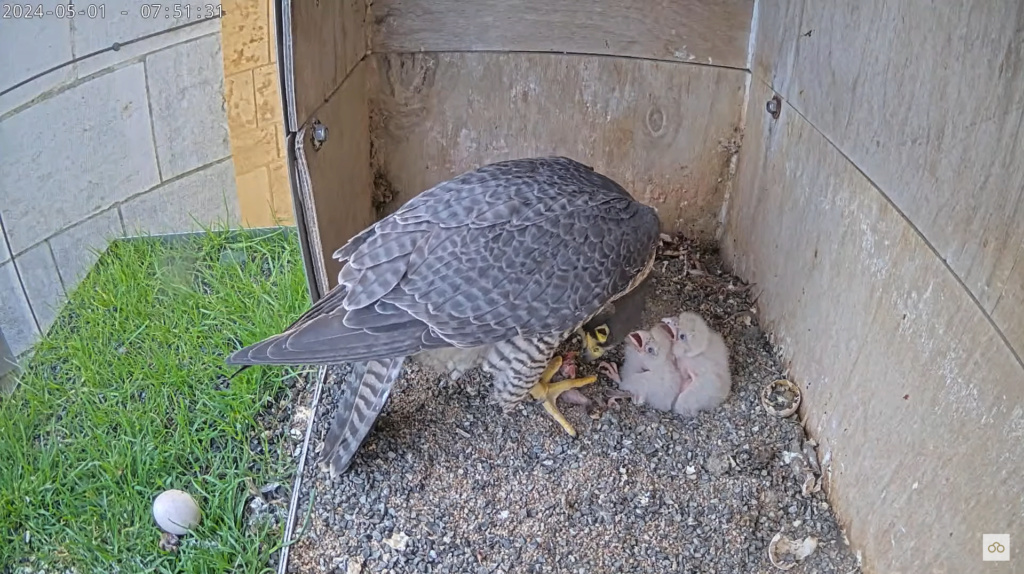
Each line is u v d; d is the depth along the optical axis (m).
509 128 1.07
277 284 1.01
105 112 1.13
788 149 0.88
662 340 0.88
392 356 0.70
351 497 0.78
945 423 0.59
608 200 0.78
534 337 0.76
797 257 0.86
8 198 1.09
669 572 0.73
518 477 0.81
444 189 0.78
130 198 1.17
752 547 0.75
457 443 0.84
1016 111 0.50
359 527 0.76
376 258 0.73
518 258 0.72
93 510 0.78
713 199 1.09
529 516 0.77
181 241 1.09
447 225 0.74
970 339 0.56
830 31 0.77
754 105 0.99
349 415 0.79
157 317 0.97
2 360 0.96
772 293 0.93
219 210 1.21
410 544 0.75
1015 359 0.51
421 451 0.83
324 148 0.85
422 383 0.90
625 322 0.93
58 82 1.10
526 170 0.81
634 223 0.77
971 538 0.55
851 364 0.74
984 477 0.54
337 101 0.89
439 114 1.06
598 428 0.85
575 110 1.05
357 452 0.82
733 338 0.95
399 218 0.76
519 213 0.74
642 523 0.77
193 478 0.80
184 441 0.83
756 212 0.98
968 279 0.56
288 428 0.86
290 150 0.75
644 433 0.85
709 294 1.02
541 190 0.77
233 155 1.21
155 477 0.81
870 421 0.70
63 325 0.98
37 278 1.07
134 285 1.00
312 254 0.80
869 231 0.70
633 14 0.98
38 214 1.11
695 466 0.81
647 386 0.87
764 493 0.79
